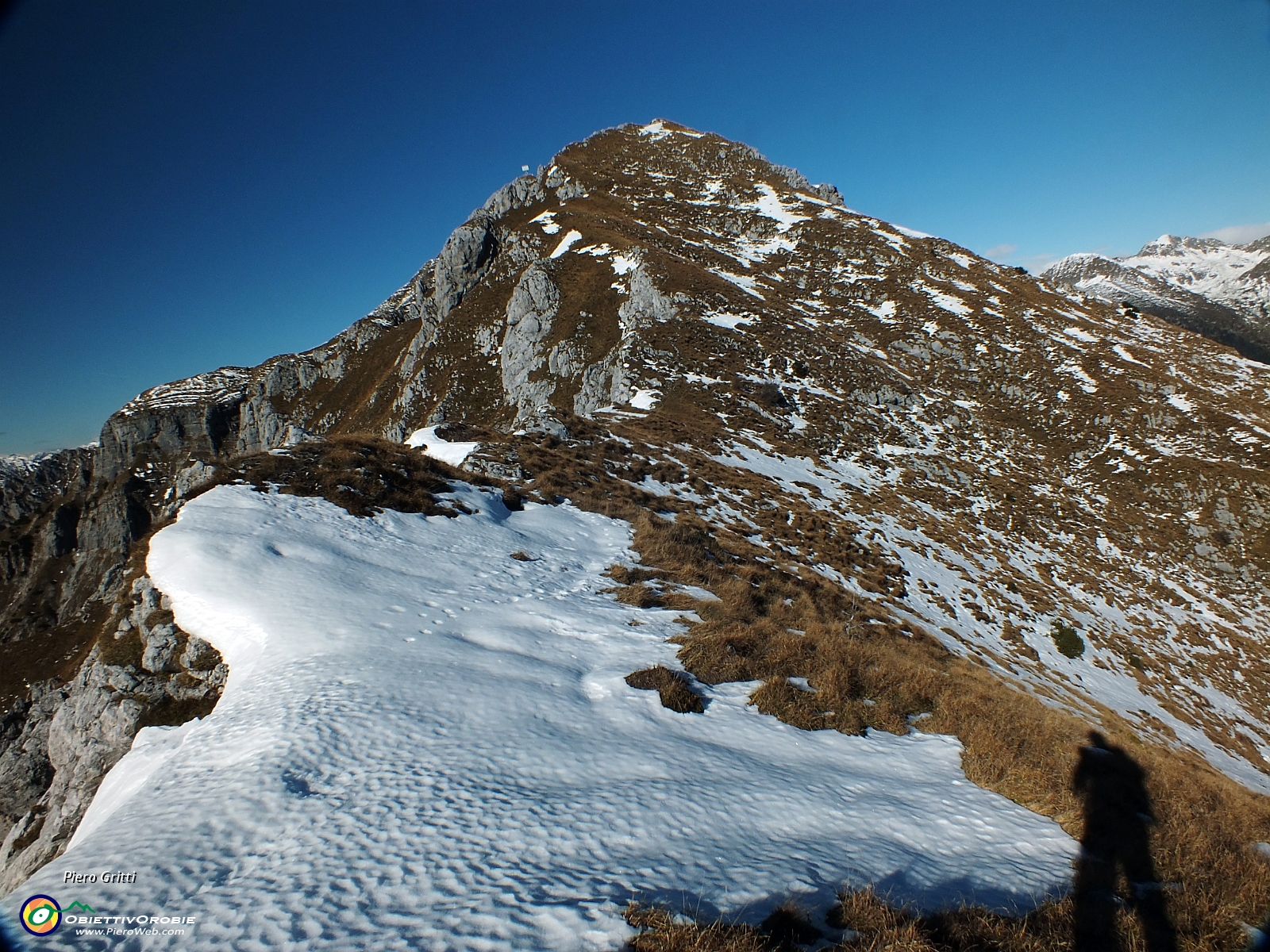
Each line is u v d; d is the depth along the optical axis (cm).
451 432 3244
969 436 5881
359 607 1384
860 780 956
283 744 846
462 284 10525
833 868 680
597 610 1641
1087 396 6269
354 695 991
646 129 15725
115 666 1328
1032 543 4328
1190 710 2842
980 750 1094
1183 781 1077
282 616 1285
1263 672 3397
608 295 8056
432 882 581
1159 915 674
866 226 10606
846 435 5238
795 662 1410
